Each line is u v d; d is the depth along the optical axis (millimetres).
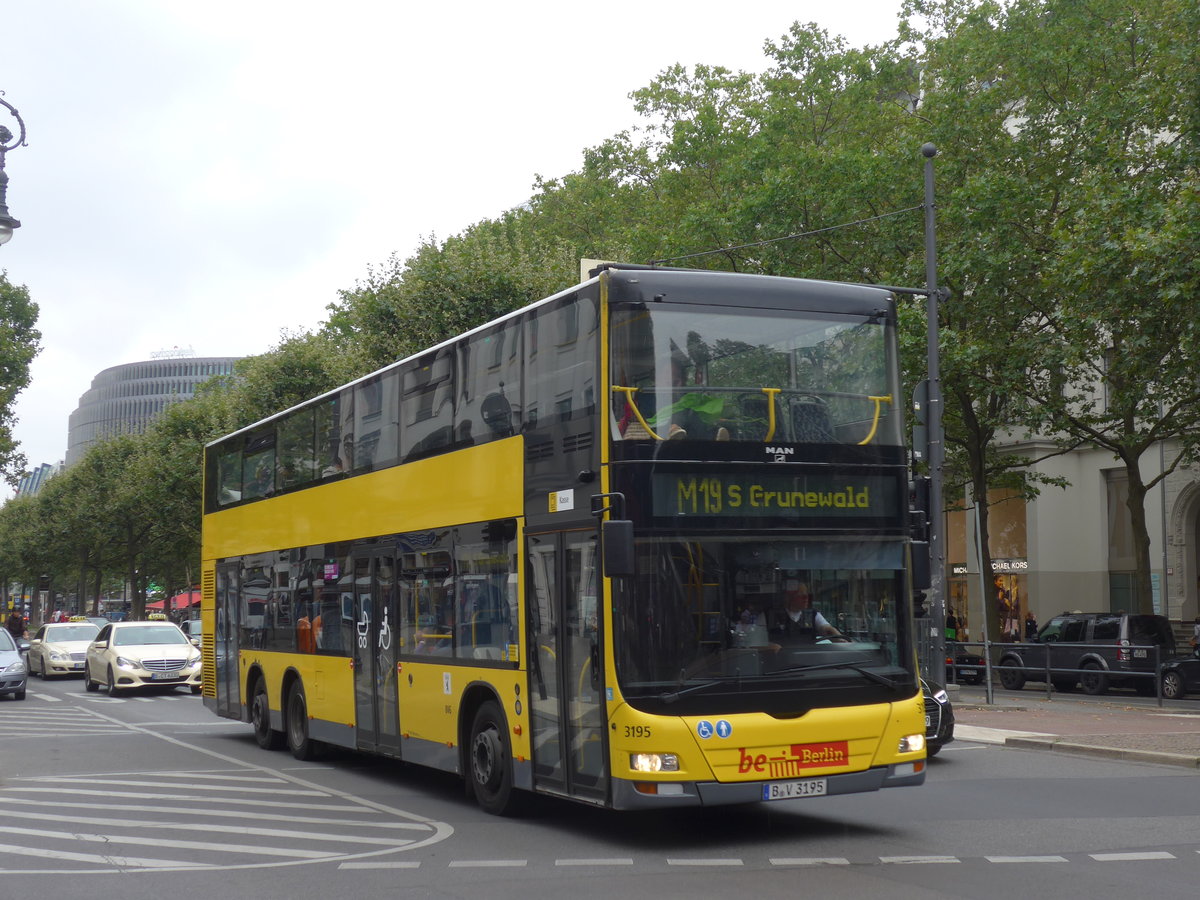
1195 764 15453
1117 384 32875
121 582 118812
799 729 10070
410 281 35719
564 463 10844
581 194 48625
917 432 23828
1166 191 26688
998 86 33312
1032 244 32094
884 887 8789
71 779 15453
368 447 15328
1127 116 30078
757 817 12031
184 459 56188
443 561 13156
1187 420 31609
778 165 35656
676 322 10414
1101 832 11000
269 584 18672
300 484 17531
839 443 10711
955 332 31672
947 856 9953
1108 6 32281
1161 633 30938
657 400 10227
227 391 56844
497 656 11953
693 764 9742
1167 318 24984
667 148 40125
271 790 14406
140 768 16625
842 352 10906
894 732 10445
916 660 10797
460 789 14445
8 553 99812
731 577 10164
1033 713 23781
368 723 14961
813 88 36844
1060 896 8453
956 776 14930
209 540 21734
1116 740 17766
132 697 31641
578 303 10805
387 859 10102
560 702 10812
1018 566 43875
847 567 10555
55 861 10156
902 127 36031
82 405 177375
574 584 10641
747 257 34906
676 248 35844
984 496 35094
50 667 39656
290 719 17781
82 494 71562
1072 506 42531
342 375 38750
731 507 10258
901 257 33938
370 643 14914
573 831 11375
